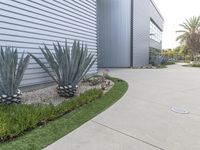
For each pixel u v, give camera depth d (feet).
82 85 24.40
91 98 17.21
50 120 12.45
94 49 33.12
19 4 17.94
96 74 33.99
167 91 22.84
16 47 17.70
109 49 56.70
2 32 16.43
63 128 11.50
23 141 9.71
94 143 10.03
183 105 17.11
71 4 26.07
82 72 18.03
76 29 27.43
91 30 31.91
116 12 55.52
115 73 41.91
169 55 131.85
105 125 12.30
